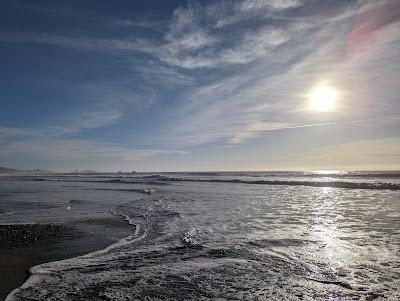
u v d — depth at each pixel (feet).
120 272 27.73
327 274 26.27
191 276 26.40
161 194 109.40
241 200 84.07
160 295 22.68
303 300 21.43
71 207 78.23
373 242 36.40
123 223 53.36
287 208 66.64
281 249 34.04
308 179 202.18
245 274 26.63
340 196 90.74
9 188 165.48
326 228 44.73
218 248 34.83
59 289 24.00
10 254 35.12
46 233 45.50
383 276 25.58
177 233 43.62
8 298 22.48
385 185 118.93
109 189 146.41
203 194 104.94
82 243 39.47
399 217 53.26
